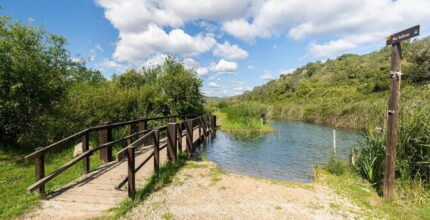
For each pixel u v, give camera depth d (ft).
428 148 16.48
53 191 14.23
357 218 12.93
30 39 22.24
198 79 52.75
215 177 18.70
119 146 26.43
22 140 22.67
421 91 23.67
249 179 18.85
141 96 38.78
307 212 13.39
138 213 12.31
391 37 14.84
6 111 20.66
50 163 19.89
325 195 16.14
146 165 20.10
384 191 15.64
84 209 12.34
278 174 23.20
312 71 239.91
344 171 21.97
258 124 60.13
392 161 15.31
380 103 27.30
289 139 45.80
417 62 102.68
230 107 75.00
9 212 11.59
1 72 20.01
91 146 24.36
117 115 31.99
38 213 11.76
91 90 30.19
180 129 24.63
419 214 13.50
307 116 96.37
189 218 12.14
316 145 39.68
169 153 21.81
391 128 15.21
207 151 32.94
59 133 25.35
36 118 22.94
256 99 184.96
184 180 17.75
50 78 23.76
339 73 176.14
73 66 33.96
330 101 95.30
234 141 41.93
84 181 15.97
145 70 60.90
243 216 12.59
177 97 49.49
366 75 140.77
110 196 13.80
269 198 15.11
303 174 23.30
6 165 18.44
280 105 125.49
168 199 14.26
